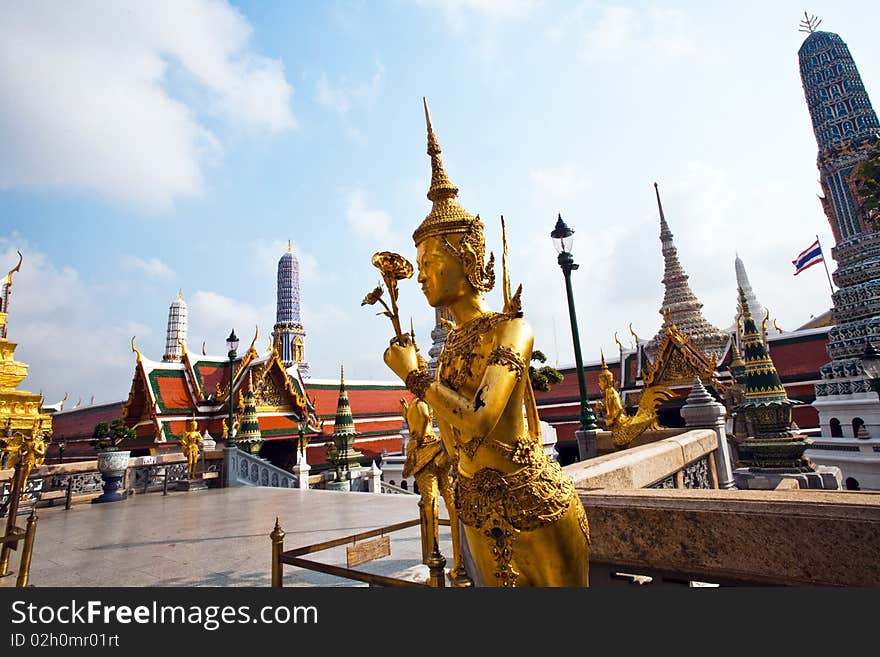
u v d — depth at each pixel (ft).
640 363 119.75
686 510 11.50
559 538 8.46
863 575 9.20
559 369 136.77
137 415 98.68
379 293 10.85
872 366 69.92
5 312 71.00
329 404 127.95
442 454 14.56
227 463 64.64
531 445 8.73
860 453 72.13
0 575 21.40
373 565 23.59
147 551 28.58
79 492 53.31
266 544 29.17
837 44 106.32
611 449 43.88
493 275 10.50
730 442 52.90
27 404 67.82
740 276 196.24
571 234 45.73
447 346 9.95
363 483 81.71
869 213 94.53
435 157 11.40
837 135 102.27
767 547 10.37
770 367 39.78
